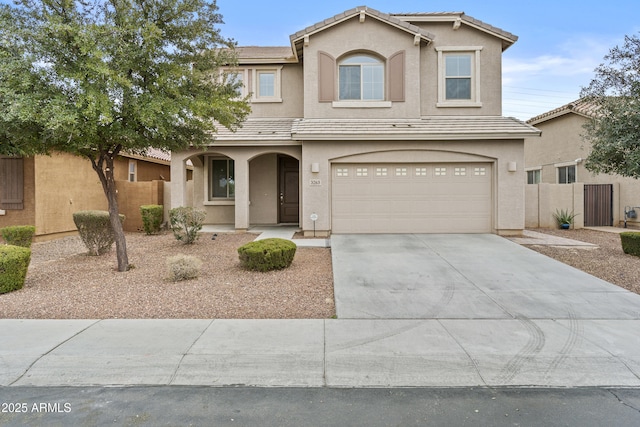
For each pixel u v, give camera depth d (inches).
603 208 634.2
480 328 207.8
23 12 262.5
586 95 373.7
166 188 634.8
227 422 129.6
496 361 171.2
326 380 157.8
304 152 506.0
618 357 174.2
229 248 434.9
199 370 163.8
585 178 678.5
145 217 552.1
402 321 218.4
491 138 491.2
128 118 287.3
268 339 191.2
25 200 476.4
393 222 512.7
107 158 325.4
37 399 143.9
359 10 524.4
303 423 129.2
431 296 263.3
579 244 444.5
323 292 273.3
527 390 151.0
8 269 265.9
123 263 333.4
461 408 138.5
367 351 179.6
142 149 354.3
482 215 511.8
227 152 551.8
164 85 287.7
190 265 302.7
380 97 545.3
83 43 249.4
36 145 298.4
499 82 553.0
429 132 488.7
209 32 315.9
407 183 512.4
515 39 547.5
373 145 502.6
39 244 471.5
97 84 257.9
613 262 359.3
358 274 315.3
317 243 451.5
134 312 231.0
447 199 511.2
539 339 193.0
